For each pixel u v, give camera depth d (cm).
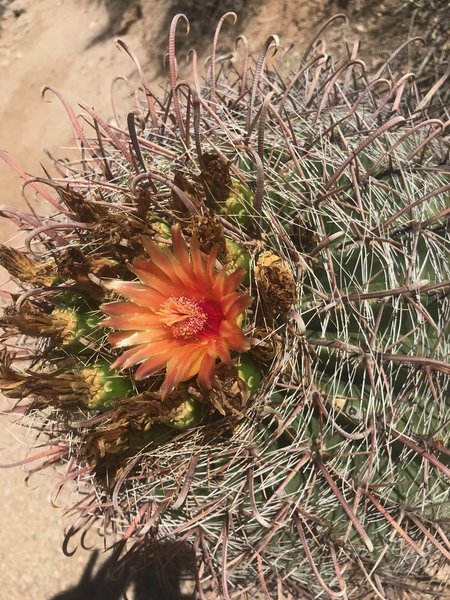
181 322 23
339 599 33
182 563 40
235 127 28
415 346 26
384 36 52
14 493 49
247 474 25
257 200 24
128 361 23
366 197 27
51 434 31
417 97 36
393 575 32
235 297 23
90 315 25
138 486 27
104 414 24
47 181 27
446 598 37
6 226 64
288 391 25
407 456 26
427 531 26
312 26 55
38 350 30
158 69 64
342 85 38
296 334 24
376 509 27
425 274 26
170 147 29
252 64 53
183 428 24
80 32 73
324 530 27
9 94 73
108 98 66
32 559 47
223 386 23
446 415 27
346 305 25
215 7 60
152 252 24
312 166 27
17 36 77
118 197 28
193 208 25
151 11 66
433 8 50
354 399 25
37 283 26
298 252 25
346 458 26
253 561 29
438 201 29
